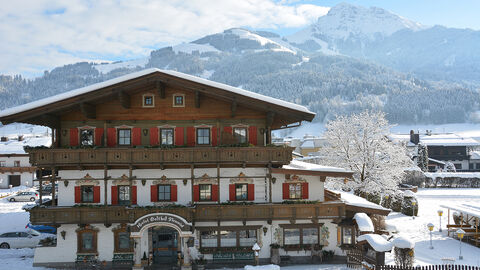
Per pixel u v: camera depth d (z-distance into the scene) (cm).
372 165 4006
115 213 2417
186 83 2388
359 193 4041
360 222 2394
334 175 2450
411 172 6656
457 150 9369
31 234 2936
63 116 2562
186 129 2575
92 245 2498
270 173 2498
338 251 2555
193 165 2458
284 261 2525
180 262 2434
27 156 6209
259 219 2447
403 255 2062
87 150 2397
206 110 2581
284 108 2428
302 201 2508
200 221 2447
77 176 2548
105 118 2556
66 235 2488
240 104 2509
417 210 3975
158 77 2372
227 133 2577
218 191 2456
